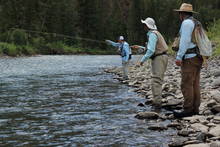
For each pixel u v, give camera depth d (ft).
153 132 15.87
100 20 223.10
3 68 53.52
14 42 120.57
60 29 189.47
